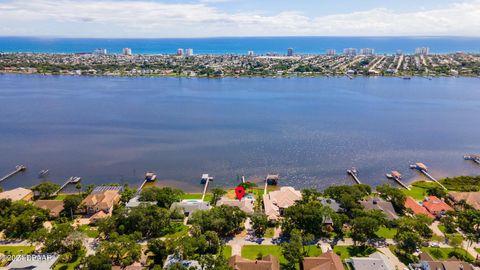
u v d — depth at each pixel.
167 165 199.00
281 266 107.56
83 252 112.00
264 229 127.81
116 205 146.38
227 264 100.50
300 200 144.12
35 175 185.62
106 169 193.25
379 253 109.50
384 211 137.50
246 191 166.00
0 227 122.88
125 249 109.50
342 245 119.38
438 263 102.31
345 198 140.00
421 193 165.00
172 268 94.44
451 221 128.50
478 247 117.50
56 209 138.50
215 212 127.31
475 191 163.25
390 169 197.88
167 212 130.12
